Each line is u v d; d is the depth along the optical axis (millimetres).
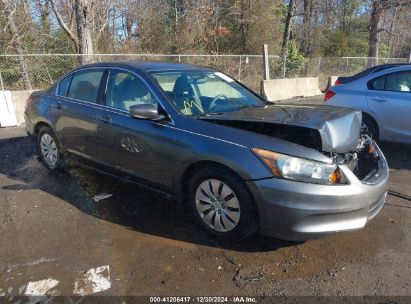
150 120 3803
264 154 3117
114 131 4133
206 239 3561
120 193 4555
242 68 14805
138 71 4180
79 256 3287
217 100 4250
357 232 3715
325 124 3229
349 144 3365
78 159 4801
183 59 14125
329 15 29641
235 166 3186
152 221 3891
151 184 3959
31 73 11664
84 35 11234
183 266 3160
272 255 3320
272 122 3359
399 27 31047
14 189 4707
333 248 3436
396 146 6820
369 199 3223
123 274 3055
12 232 3684
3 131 8117
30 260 3232
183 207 3812
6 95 8570
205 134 3451
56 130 4988
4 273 3064
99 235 3617
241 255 3320
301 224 3051
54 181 4965
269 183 3066
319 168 3047
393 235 3664
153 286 2922
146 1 19344
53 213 4059
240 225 3279
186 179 3691
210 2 21094
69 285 2926
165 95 3893
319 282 2975
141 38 18844
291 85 14359
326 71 19094
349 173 3168
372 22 23547
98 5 16000
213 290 2885
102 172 4539
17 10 14555
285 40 23984
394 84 6219
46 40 15547
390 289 2893
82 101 4652
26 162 5781
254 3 21531
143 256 3293
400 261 3244
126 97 4188
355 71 20703
